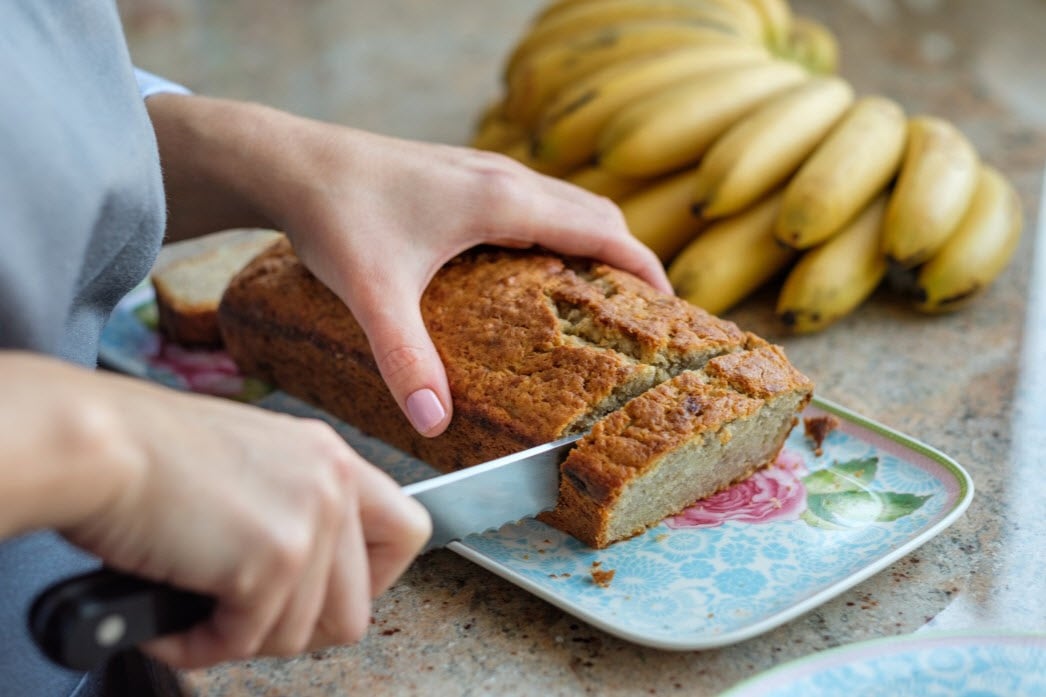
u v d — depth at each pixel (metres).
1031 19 1.28
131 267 0.50
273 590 0.40
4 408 0.37
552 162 0.78
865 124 0.73
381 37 1.26
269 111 0.62
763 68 0.78
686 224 0.73
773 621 0.49
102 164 0.46
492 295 0.60
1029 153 0.92
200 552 0.39
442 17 1.33
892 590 0.52
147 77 0.65
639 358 0.57
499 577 0.53
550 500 0.54
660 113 0.73
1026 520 0.56
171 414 0.40
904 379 0.67
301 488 0.40
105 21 0.47
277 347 0.65
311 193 0.59
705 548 0.54
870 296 0.76
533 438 0.55
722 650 0.50
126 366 0.69
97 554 0.40
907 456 0.59
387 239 0.58
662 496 0.55
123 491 0.38
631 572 0.53
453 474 0.51
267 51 1.22
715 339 0.58
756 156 0.70
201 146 0.61
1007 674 0.46
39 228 0.44
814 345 0.71
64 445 0.38
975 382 0.67
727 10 0.87
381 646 0.50
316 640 0.44
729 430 0.55
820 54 0.93
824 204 0.68
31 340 0.44
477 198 0.60
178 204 0.63
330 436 0.42
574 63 0.83
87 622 0.40
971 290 0.71
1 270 0.43
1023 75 1.14
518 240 0.61
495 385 0.57
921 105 1.02
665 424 0.54
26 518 0.37
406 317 0.57
